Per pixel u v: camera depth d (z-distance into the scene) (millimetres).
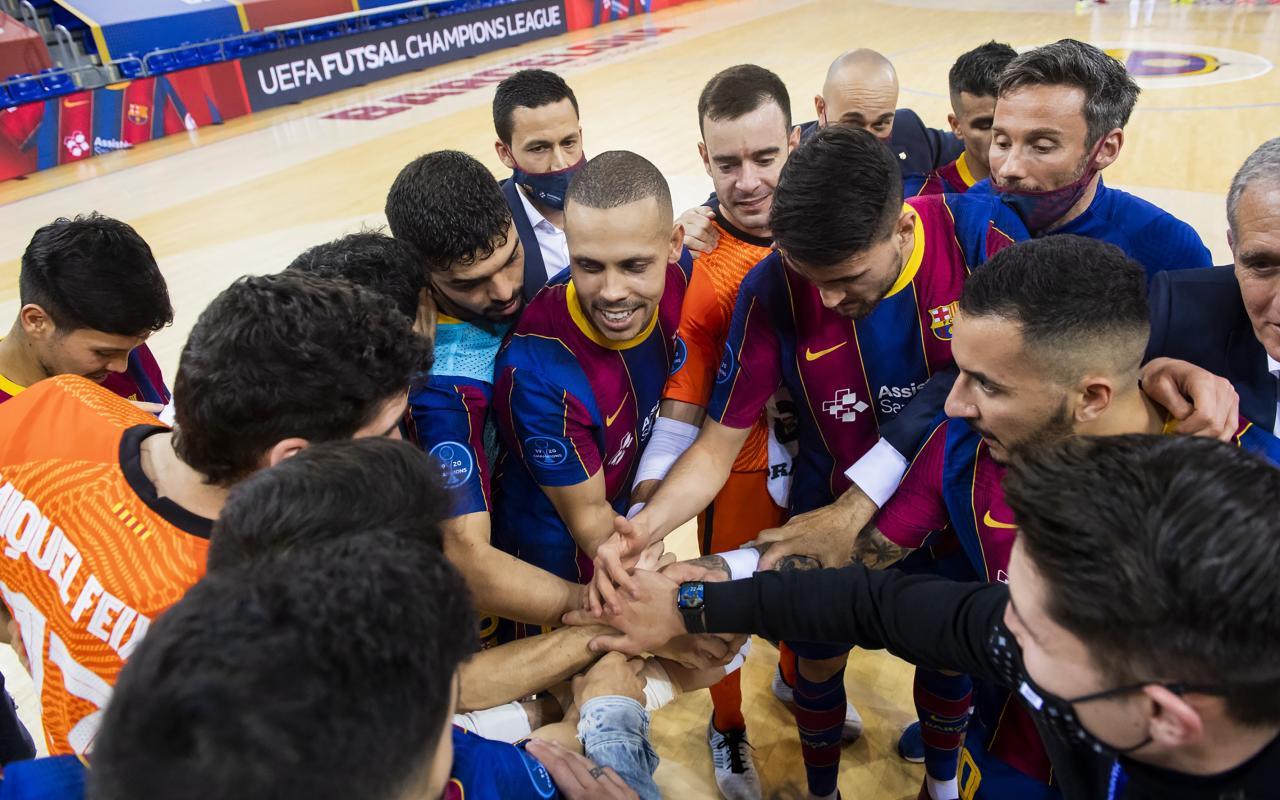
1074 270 1180
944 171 3180
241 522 824
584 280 1603
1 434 1297
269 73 11250
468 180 1557
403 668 633
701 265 2146
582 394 1706
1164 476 760
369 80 12531
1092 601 751
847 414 1888
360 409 1121
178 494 1170
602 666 1418
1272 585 695
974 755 1381
